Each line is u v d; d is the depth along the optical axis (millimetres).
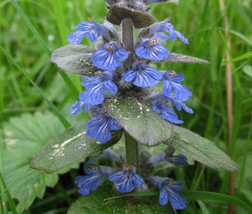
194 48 153
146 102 80
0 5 183
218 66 148
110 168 98
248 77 152
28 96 178
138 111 75
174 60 82
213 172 129
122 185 85
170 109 82
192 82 148
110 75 81
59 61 85
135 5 78
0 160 125
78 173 128
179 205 90
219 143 137
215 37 156
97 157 105
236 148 135
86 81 81
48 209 126
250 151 133
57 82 166
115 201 91
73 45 91
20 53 194
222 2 159
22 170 122
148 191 94
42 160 89
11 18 218
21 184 115
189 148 88
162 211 88
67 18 175
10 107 173
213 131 147
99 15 181
